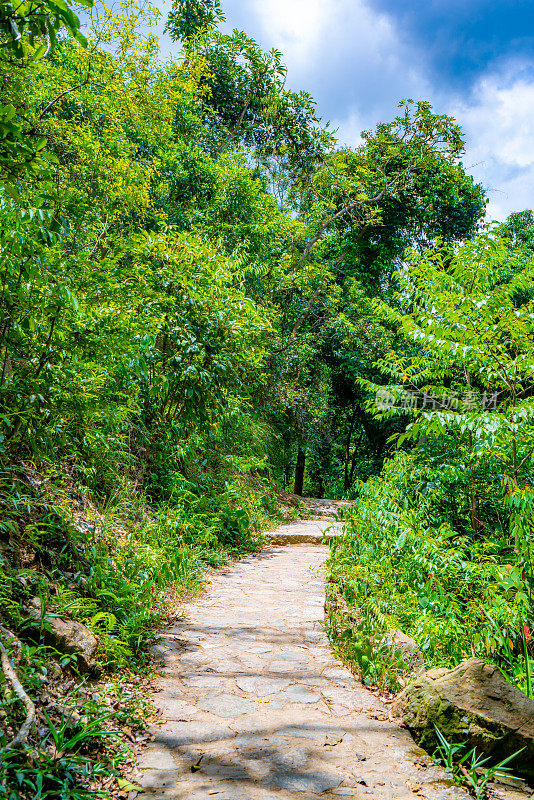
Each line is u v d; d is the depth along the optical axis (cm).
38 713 269
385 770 274
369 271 2216
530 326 490
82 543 445
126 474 685
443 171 2008
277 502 1345
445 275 553
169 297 755
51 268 412
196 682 364
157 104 1035
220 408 840
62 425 467
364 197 1805
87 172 781
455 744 296
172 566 567
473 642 425
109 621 378
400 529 514
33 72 570
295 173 1925
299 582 667
